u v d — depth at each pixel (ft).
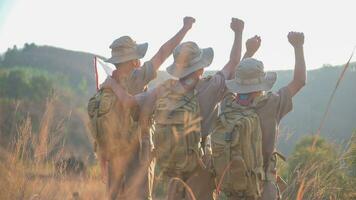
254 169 21.21
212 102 23.35
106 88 24.54
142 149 23.97
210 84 23.36
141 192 23.45
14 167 20.36
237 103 22.24
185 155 22.24
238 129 21.35
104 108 24.00
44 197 20.77
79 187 21.11
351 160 22.88
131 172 23.94
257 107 21.94
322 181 22.38
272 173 21.89
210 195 22.88
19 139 19.99
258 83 22.15
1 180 20.34
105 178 23.68
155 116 22.94
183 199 22.57
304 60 22.88
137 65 25.80
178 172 22.54
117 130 23.77
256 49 24.85
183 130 22.22
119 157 24.04
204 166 22.52
